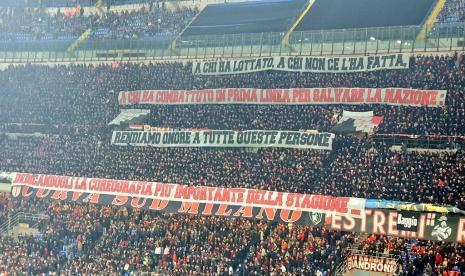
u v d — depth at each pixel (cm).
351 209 5188
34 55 8681
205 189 5856
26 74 8462
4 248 5959
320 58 7125
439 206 4894
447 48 6638
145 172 6494
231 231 5578
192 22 8538
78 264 5628
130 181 6212
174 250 5541
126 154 6869
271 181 5866
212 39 7819
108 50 8331
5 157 7275
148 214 6100
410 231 4953
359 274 4897
